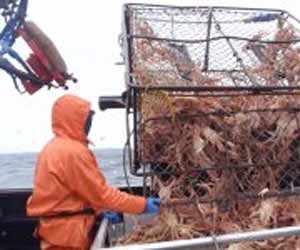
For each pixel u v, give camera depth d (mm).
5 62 5586
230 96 3863
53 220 3650
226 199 3816
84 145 3762
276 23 5520
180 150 3861
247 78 4414
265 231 3236
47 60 5676
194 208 3736
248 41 4852
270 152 4031
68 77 5793
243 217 3793
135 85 3641
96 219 3939
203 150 3893
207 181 3904
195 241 3129
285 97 4066
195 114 3883
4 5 5594
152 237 3686
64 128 3762
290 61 4613
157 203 3623
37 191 3705
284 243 3646
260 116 4027
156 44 4582
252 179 3975
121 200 3574
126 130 3863
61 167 3609
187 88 3643
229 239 3176
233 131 3980
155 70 4199
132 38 4512
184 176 3867
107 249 2994
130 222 4059
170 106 3779
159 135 3855
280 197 3887
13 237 6207
